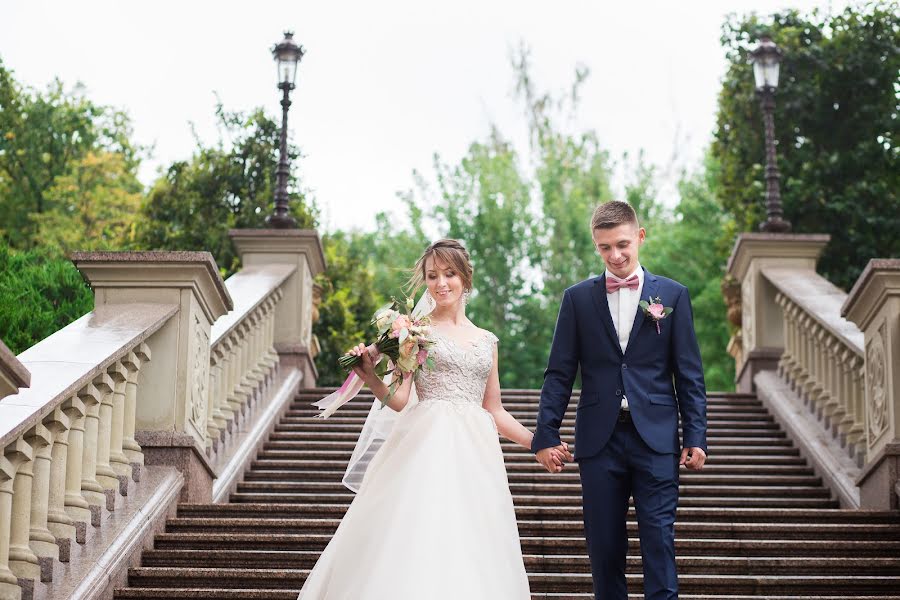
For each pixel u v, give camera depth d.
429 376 5.18
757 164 15.82
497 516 4.77
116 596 5.74
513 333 31.59
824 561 6.42
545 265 32.00
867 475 7.83
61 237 25.11
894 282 7.60
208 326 7.79
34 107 28.95
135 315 6.92
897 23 15.70
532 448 5.26
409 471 4.81
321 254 12.22
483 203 32.38
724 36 16.39
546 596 5.92
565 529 6.90
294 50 12.02
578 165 33.38
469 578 4.44
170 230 17.31
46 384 5.36
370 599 4.38
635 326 5.24
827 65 15.60
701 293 26.39
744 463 9.23
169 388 7.10
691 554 6.69
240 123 17.81
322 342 17.73
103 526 6.01
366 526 4.71
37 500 5.24
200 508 7.00
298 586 6.03
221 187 17.53
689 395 5.19
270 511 7.11
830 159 15.41
